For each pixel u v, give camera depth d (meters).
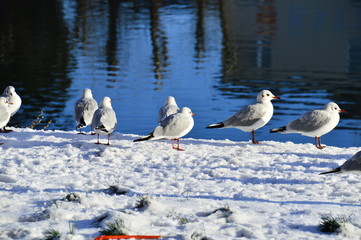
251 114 15.53
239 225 7.29
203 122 25.48
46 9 78.38
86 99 16.66
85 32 59.06
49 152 13.46
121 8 79.81
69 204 8.30
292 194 9.52
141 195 9.09
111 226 7.02
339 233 7.02
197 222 7.43
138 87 33.97
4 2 85.06
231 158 12.64
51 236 6.77
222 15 71.62
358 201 8.94
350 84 34.94
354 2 81.69
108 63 42.81
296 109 28.30
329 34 56.66
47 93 32.34
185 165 12.27
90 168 11.85
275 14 71.75
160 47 50.47
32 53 47.12
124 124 24.98
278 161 12.73
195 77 37.34
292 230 7.20
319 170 11.73
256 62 43.25
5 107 15.72
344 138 23.19
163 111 16.12
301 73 38.94
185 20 67.88
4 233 6.98
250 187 10.12
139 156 13.02
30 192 9.38
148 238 6.74
